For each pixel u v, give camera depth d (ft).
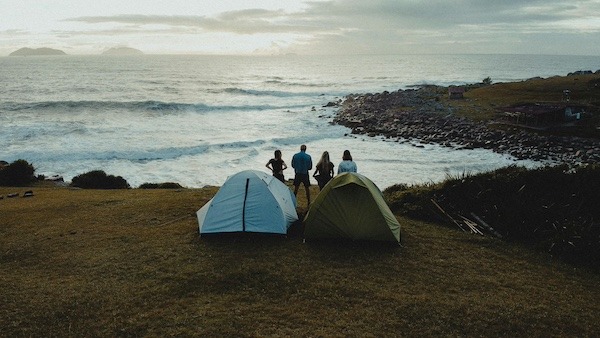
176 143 143.23
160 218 47.98
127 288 30.22
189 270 32.86
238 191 40.63
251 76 592.60
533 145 145.07
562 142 148.15
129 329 25.09
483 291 30.68
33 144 135.64
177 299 28.73
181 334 24.61
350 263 34.65
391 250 37.50
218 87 396.78
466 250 38.55
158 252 36.65
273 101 290.35
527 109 177.47
